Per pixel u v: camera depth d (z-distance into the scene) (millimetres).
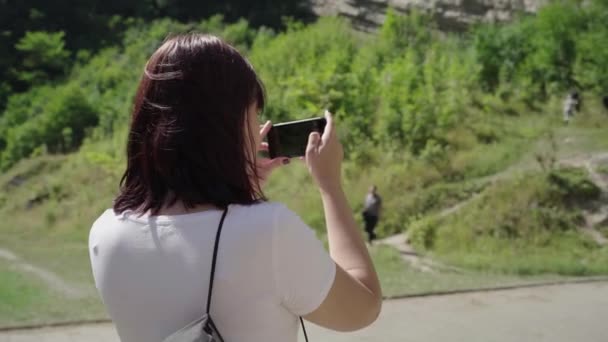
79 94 32906
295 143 1749
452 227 17375
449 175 20547
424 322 8352
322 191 1616
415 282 11430
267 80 27375
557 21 28891
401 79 23906
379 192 20016
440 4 36875
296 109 24188
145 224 1505
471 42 31953
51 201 24750
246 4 42906
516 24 31453
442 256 16016
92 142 30234
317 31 32312
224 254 1423
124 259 1501
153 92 1546
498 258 15539
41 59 40406
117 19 43844
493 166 20641
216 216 1467
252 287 1418
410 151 21750
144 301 1472
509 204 17656
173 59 1547
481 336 7781
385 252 15844
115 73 37094
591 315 8852
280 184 21078
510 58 28562
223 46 1583
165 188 1536
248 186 1545
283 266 1427
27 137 32469
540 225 17125
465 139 22297
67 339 7359
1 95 39531
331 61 27047
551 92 27078
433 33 34438
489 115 24672
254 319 1423
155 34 40406
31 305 9227
